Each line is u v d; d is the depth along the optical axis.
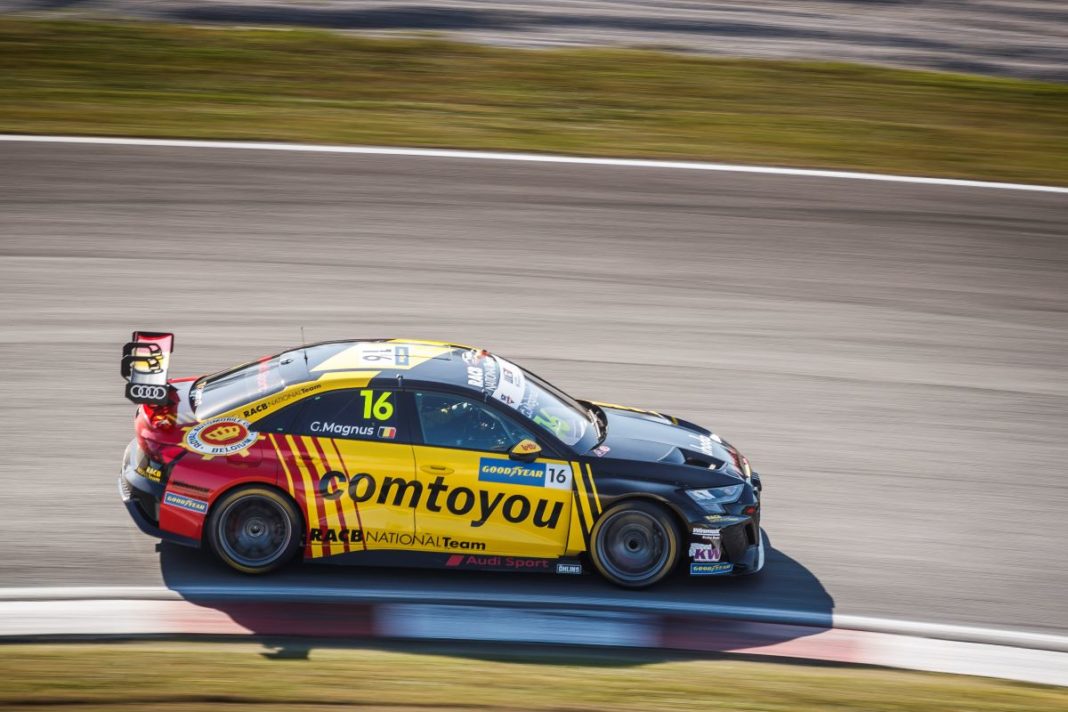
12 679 21.80
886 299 48.25
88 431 34.72
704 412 38.25
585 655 24.81
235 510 27.11
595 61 76.50
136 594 26.23
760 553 29.16
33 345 40.22
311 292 45.78
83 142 59.12
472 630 25.67
